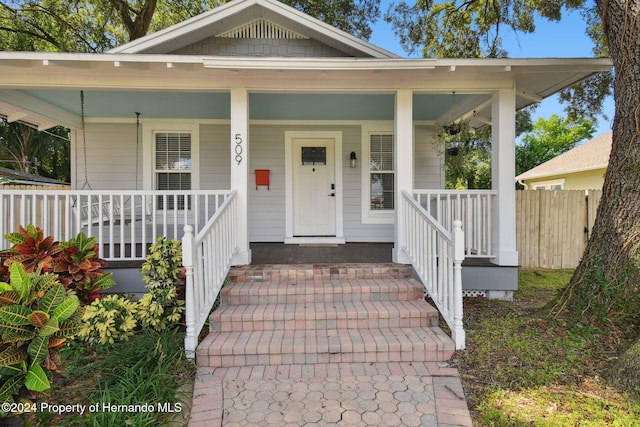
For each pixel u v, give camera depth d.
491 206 4.60
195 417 2.27
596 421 2.10
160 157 6.59
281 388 2.60
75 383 2.59
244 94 4.39
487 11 9.50
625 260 3.14
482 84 4.40
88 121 6.40
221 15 4.98
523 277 6.26
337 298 3.71
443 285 3.32
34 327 2.08
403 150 4.46
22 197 4.05
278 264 4.43
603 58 3.88
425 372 2.79
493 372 2.70
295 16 5.03
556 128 20.70
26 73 4.20
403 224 4.43
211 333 3.28
